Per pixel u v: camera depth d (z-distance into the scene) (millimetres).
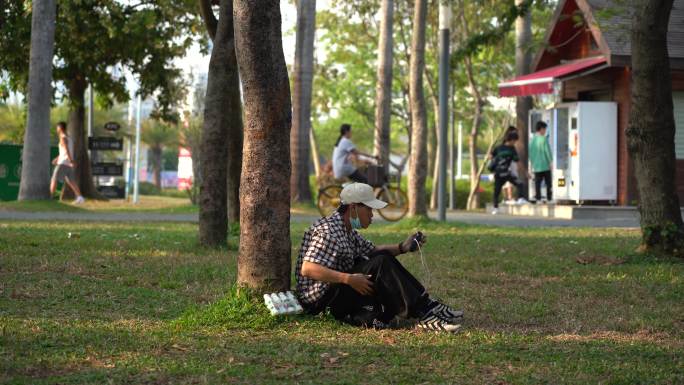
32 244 13578
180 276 10438
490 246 14680
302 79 26750
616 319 8180
